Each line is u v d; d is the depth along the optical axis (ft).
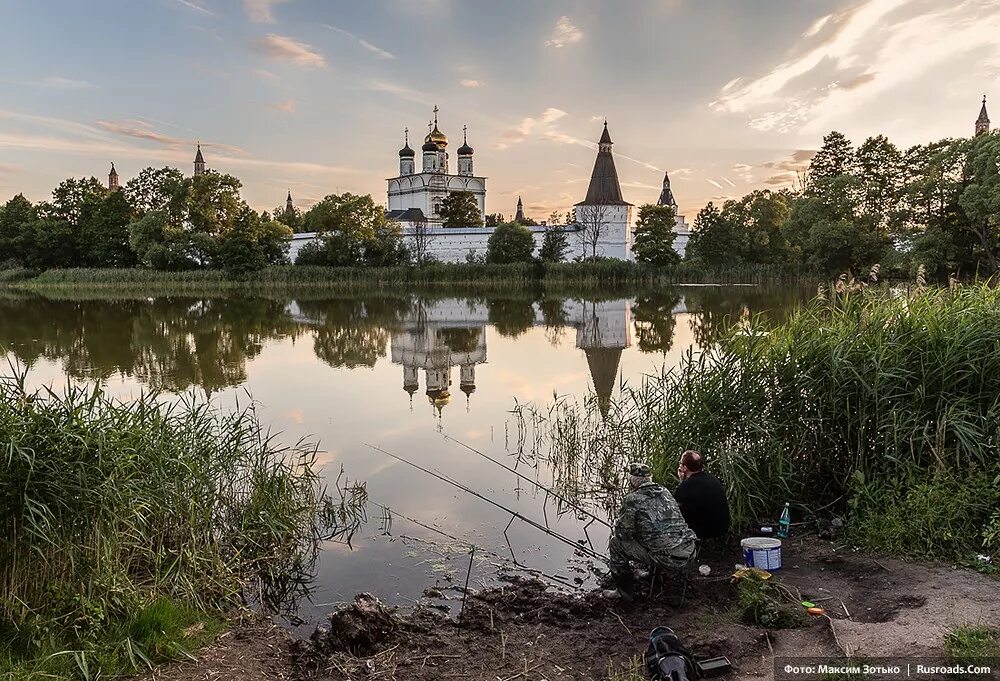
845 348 25.20
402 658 16.61
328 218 266.77
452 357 70.49
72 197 290.56
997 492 20.57
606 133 329.52
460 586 21.18
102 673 15.34
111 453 18.61
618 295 170.91
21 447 16.90
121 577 18.02
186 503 21.48
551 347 77.10
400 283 234.17
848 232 163.84
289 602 20.58
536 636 17.61
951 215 138.51
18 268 278.05
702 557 21.95
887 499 22.08
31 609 16.55
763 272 223.10
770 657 15.44
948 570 19.02
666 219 247.29
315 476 28.37
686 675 14.58
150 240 249.14
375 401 48.47
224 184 269.23
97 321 107.55
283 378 58.03
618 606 18.97
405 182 393.09
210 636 17.66
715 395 26.32
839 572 19.88
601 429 38.75
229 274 235.61
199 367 63.62
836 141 202.39
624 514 19.58
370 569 22.53
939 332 24.53
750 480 24.39
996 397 22.99
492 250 259.80
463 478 31.89
